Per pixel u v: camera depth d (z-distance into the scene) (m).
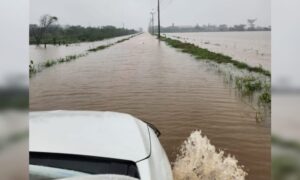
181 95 5.51
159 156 2.12
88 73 6.31
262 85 5.50
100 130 2.10
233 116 4.71
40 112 2.45
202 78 6.07
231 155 3.79
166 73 6.32
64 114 2.41
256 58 5.96
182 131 4.47
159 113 5.02
